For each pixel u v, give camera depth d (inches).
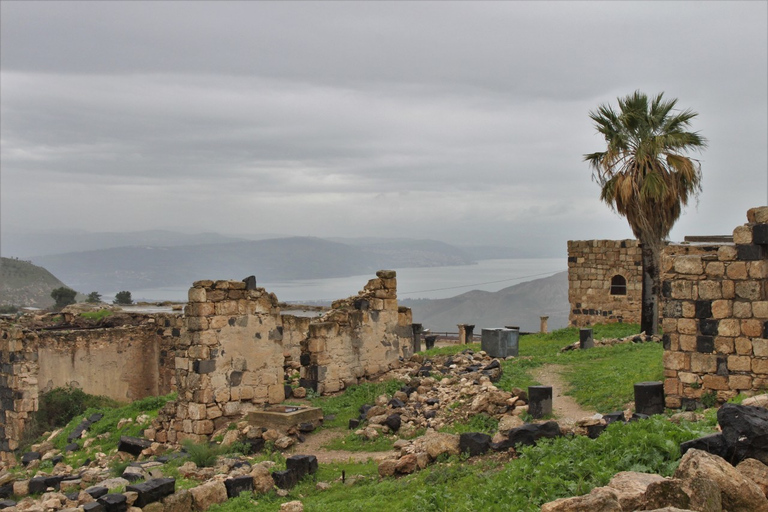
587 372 995.3
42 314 1497.3
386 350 1110.4
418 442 665.0
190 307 861.8
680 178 1327.5
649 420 525.7
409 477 589.6
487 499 463.2
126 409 992.9
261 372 910.4
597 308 1692.9
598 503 357.1
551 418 750.5
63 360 1236.5
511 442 582.6
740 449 401.1
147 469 690.2
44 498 588.4
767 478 375.9
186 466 688.4
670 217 1339.8
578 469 461.1
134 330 1358.3
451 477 548.4
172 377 1353.3
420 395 895.7
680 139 1294.3
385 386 983.0
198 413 839.1
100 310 1499.8
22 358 1139.9
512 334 1180.5
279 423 818.2
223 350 870.4
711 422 519.2
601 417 609.3
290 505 531.8
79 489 666.2
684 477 354.9
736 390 688.4
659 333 1370.6
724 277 699.4
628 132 1353.3
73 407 1189.7
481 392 837.2
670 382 724.7
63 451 909.8
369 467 668.7
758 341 680.4
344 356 1033.5
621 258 1658.5
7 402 1138.7
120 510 524.1
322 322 1016.2
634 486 384.5
